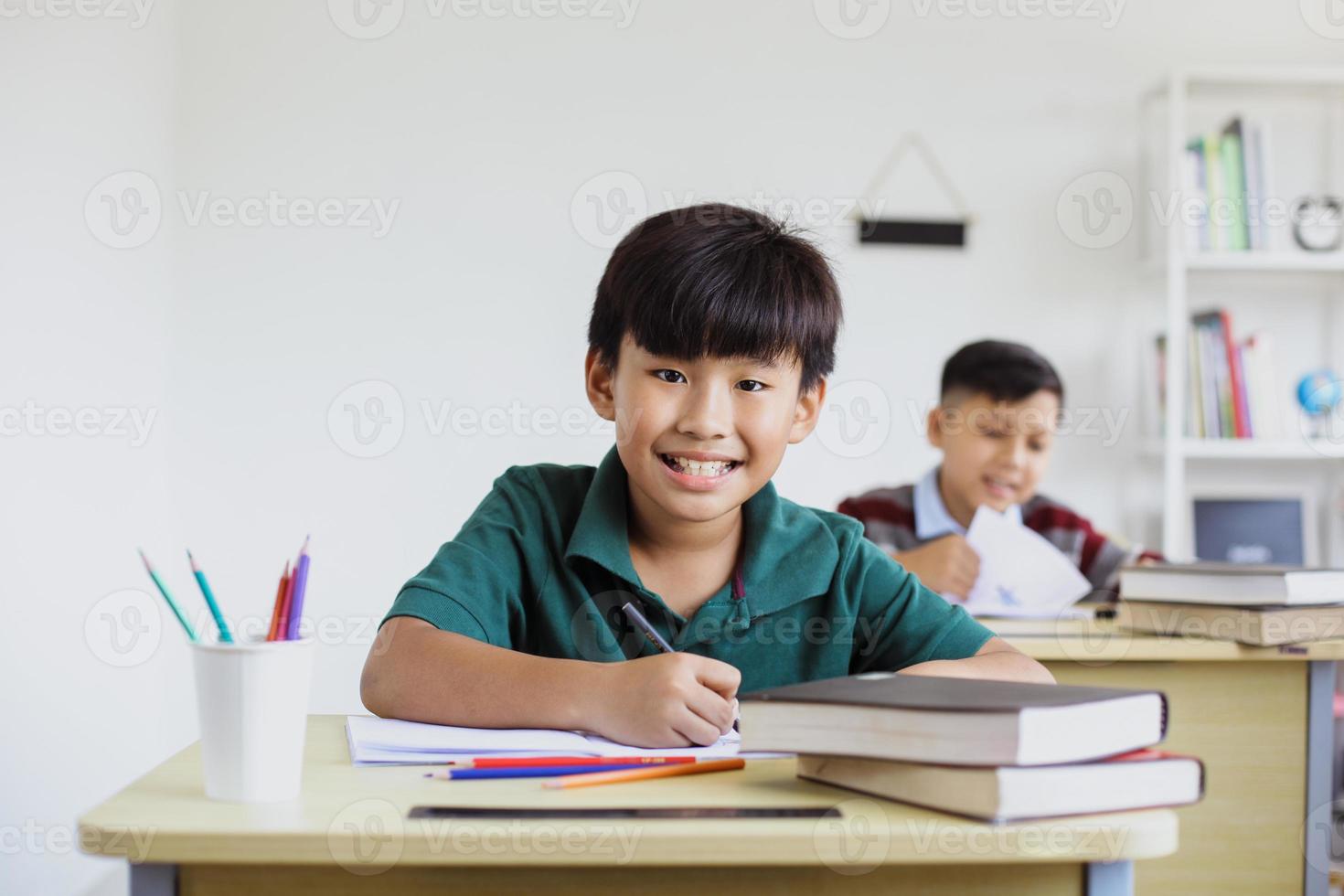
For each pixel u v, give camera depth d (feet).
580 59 10.66
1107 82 10.94
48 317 7.20
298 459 10.43
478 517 3.98
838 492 10.78
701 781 2.69
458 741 2.95
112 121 8.57
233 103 10.43
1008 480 8.39
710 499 3.52
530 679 3.16
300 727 2.52
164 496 10.10
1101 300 10.95
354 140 10.50
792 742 2.58
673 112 10.72
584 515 3.83
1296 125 11.02
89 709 7.79
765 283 3.47
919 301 10.85
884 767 2.49
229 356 10.39
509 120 10.61
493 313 10.60
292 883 2.33
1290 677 5.03
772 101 10.78
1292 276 11.01
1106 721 2.42
